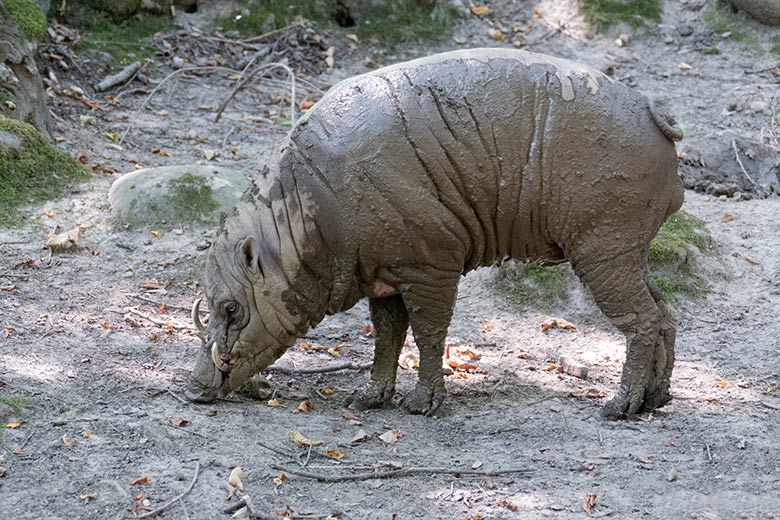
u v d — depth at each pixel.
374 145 9.84
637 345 10.64
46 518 8.34
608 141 10.04
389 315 10.98
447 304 10.47
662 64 23.17
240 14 23.58
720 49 23.58
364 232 9.93
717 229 16.62
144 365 11.53
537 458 9.79
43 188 15.94
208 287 10.45
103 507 8.52
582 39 24.08
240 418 10.38
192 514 8.48
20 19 19.42
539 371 12.52
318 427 10.36
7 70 17.08
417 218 9.89
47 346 11.66
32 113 17.55
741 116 21.03
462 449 9.99
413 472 9.35
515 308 14.58
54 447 9.40
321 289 10.30
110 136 18.58
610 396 11.63
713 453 10.02
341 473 9.29
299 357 12.56
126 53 21.88
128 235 14.99
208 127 19.75
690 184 18.73
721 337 13.87
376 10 24.25
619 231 10.22
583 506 8.84
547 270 14.88
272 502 8.71
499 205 10.10
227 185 15.81
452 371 12.23
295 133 10.24
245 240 10.09
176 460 9.34
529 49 23.80
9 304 12.78
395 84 10.05
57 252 14.52
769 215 17.19
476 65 10.11
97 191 16.05
